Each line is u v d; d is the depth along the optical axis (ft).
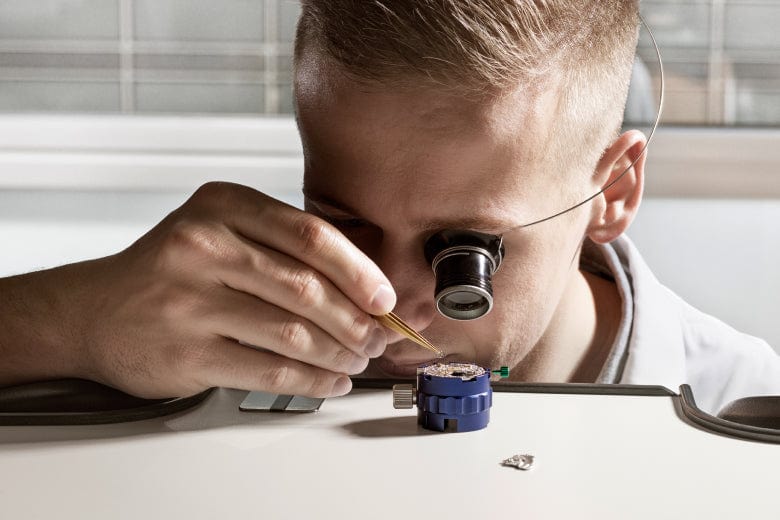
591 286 3.59
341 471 1.69
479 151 2.14
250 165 6.93
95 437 1.91
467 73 2.12
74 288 2.31
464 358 2.51
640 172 2.99
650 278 3.48
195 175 7.00
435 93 2.12
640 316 3.26
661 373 3.13
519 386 2.24
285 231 2.04
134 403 2.20
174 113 7.18
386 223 2.23
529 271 2.42
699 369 3.28
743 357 3.38
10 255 5.75
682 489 1.58
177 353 2.14
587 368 3.33
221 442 1.87
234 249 2.08
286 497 1.55
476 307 2.06
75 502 1.54
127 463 1.74
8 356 2.33
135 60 7.07
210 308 2.10
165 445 1.86
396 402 2.05
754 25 6.75
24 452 1.82
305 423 2.01
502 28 2.19
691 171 6.64
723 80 6.82
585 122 2.45
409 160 2.16
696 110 6.87
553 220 2.45
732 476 1.65
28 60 6.99
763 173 6.62
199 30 7.05
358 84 2.15
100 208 6.72
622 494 1.56
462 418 1.92
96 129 6.95
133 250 2.27
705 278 5.95
